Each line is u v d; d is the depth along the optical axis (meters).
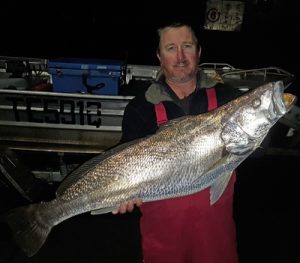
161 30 1.14
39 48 6.22
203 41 6.26
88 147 2.10
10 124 2.06
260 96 0.96
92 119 2.03
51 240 1.74
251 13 6.11
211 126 1.02
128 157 1.04
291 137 2.35
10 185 2.03
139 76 2.58
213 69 2.48
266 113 0.95
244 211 2.03
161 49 1.14
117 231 1.83
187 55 1.10
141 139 1.05
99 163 1.05
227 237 1.14
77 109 2.01
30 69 2.52
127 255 1.66
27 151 2.31
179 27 1.11
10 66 2.50
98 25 7.00
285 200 2.13
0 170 1.83
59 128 2.06
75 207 1.06
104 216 1.94
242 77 2.47
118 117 2.02
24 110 2.03
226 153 1.01
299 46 6.14
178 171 1.04
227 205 1.13
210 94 1.13
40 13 6.93
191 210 1.11
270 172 2.41
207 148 1.02
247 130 0.98
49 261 1.61
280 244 1.77
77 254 1.66
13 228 1.12
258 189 2.23
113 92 2.04
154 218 1.14
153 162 1.04
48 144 2.10
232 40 6.23
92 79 2.03
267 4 6.00
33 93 1.99
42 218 1.08
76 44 6.45
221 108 1.02
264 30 6.21
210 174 1.02
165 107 1.13
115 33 6.84
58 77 2.03
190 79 1.14
